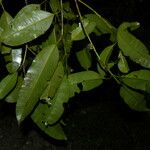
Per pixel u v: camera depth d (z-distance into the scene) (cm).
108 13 378
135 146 332
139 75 72
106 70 73
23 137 323
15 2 168
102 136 339
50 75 70
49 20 72
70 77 75
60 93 75
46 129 80
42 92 70
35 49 90
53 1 88
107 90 368
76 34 79
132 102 72
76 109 361
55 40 84
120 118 358
